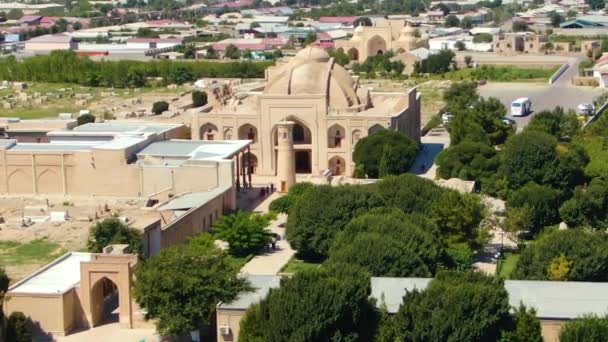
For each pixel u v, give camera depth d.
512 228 147.62
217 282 107.88
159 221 141.62
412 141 198.75
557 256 119.12
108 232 135.25
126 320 117.81
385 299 104.56
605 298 104.50
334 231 140.50
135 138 195.75
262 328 98.25
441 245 129.12
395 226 126.31
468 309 95.69
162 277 108.31
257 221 149.88
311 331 95.19
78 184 186.62
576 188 163.12
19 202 183.88
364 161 195.88
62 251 150.25
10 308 116.25
